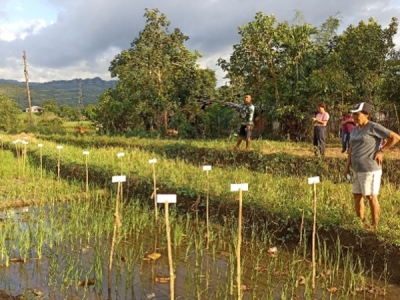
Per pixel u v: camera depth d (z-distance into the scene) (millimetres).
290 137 22281
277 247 7887
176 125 27453
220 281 6531
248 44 22031
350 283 6215
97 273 6301
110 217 9375
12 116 39375
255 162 14555
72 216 9641
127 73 27812
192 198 10312
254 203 9195
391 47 20969
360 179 7383
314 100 20688
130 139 23469
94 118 32438
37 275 6684
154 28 28359
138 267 7047
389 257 6773
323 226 7758
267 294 6020
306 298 5906
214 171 12812
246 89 24406
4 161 16062
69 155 16391
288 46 21438
